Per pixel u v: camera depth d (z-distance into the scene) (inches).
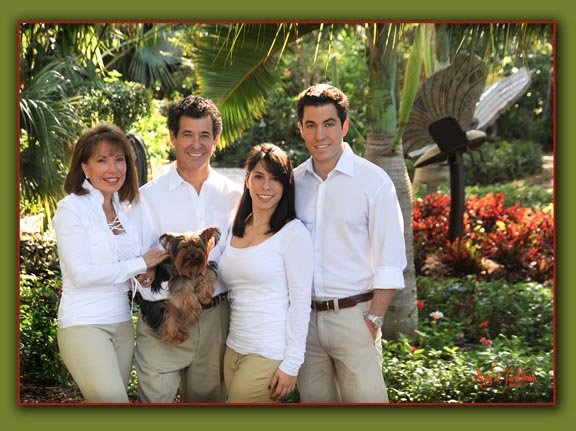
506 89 429.1
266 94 275.4
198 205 169.9
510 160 692.1
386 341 249.3
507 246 370.6
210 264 168.7
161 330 163.9
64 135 267.0
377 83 264.5
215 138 168.7
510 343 259.1
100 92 436.5
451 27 249.0
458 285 332.5
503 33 241.0
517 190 601.3
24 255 295.6
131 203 164.4
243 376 158.7
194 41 272.4
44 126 256.7
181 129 164.9
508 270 369.1
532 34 245.0
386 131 266.4
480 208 426.3
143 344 168.9
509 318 302.4
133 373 228.7
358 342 162.9
